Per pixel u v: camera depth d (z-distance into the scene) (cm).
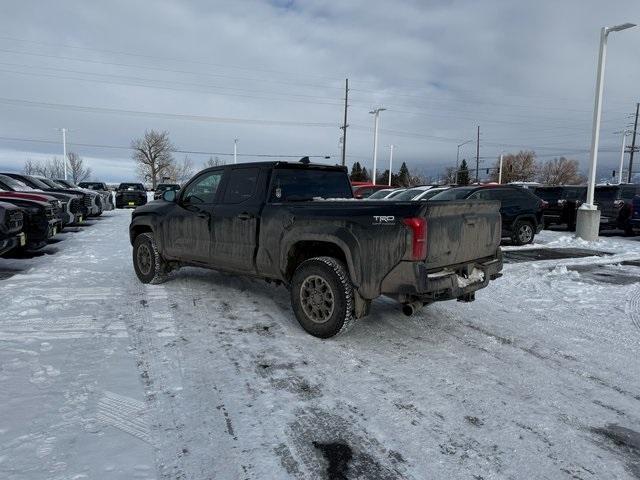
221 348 426
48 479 237
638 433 299
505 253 1112
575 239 1359
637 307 605
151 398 328
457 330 496
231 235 546
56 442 270
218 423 298
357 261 422
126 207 2778
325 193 570
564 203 1641
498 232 497
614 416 320
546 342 466
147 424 294
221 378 363
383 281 409
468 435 292
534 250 1170
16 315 515
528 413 321
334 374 375
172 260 649
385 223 405
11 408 308
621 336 489
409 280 395
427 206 393
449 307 591
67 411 306
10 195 1000
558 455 274
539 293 682
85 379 354
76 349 416
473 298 464
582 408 330
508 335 484
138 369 376
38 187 1541
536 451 277
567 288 715
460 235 438
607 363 413
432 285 401
